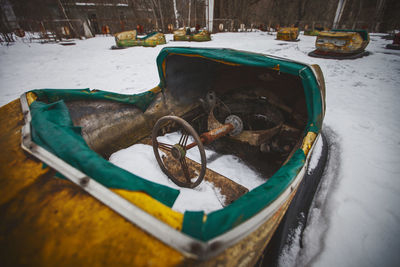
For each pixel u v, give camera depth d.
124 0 21.53
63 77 6.41
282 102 2.57
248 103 2.86
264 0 28.06
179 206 1.45
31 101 1.44
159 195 0.92
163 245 0.66
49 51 11.28
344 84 5.57
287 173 1.18
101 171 0.87
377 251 1.53
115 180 0.84
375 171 2.35
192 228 0.69
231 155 2.42
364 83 5.60
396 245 1.56
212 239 0.69
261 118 2.80
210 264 0.69
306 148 1.50
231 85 3.01
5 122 1.29
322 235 1.68
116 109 2.15
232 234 0.74
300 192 1.86
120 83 5.70
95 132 1.94
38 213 0.76
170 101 2.67
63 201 0.80
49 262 0.61
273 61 1.69
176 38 14.45
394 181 2.19
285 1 28.20
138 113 2.36
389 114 3.83
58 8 18.16
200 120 3.00
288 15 28.86
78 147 0.98
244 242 0.80
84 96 1.87
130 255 0.64
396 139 3.01
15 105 1.46
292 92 2.47
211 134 1.85
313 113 1.68
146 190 0.85
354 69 6.88
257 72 2.63
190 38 14.10
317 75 1.68
